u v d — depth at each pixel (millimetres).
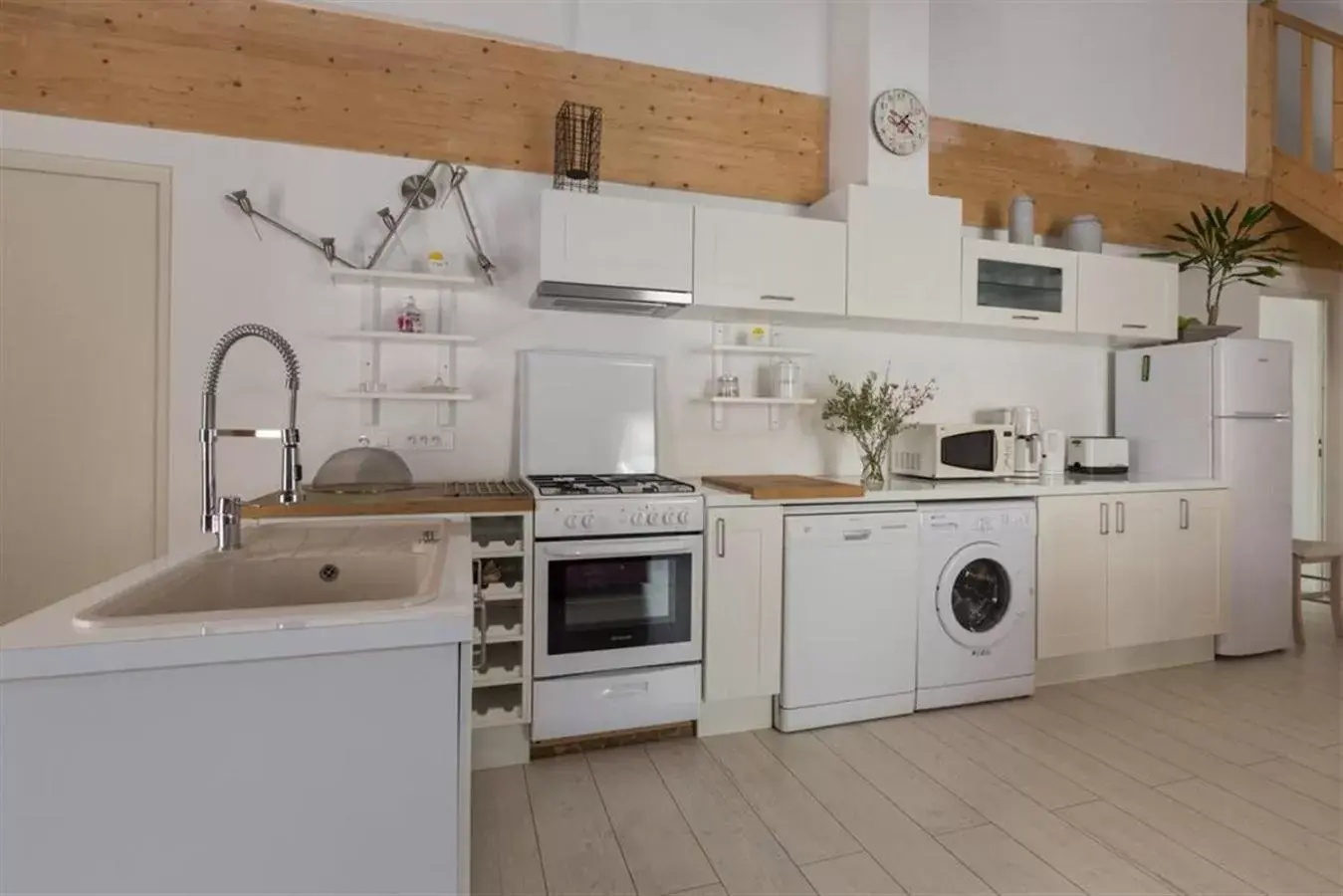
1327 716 2912
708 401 3303
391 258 2867
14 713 890
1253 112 4469
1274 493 3693
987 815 2143
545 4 2996
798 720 2750
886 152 3262
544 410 3012
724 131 3342
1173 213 4246
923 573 2936
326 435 2799
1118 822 2104
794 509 2750
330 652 992
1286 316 5012
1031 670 3125
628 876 1849
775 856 1936
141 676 931
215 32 2672
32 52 2500
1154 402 3859
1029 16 3920
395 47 2869
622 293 2771
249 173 2717
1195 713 2941
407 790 1032
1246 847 1977
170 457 2656
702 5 3312
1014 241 3637
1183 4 4293
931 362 3715
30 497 2559
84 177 2572
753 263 2969
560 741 2566
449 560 1400
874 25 3238
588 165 3045
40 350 2555
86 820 915
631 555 2512
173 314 2648
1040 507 3168
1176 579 3467
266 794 979
